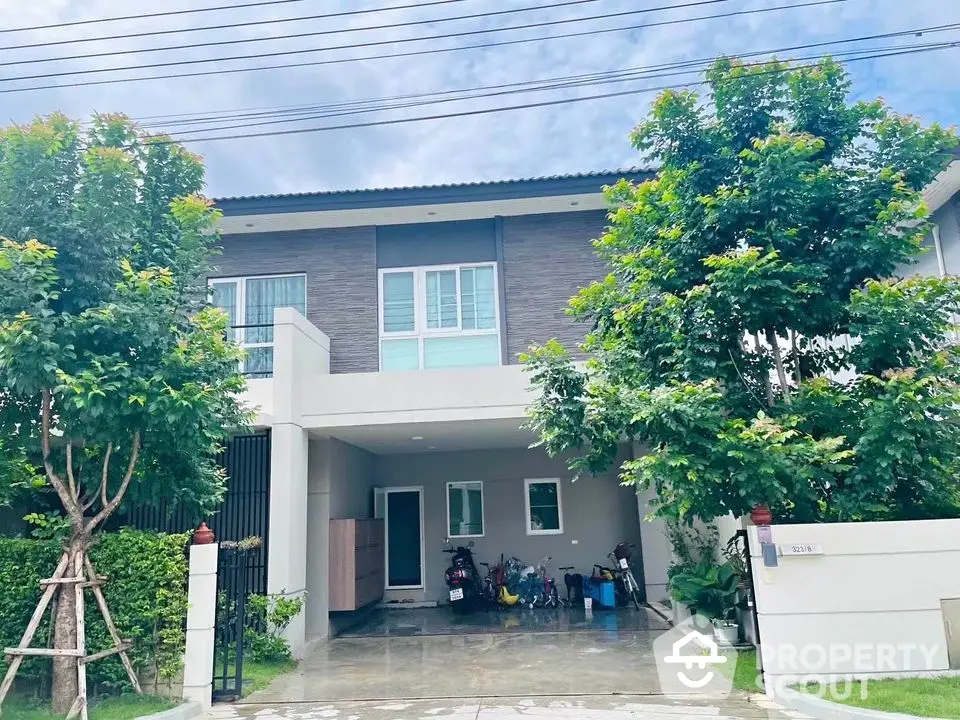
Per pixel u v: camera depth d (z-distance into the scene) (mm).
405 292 10219
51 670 5480
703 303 5852
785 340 6688
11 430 5723
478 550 11555
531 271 10086
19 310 5098
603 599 10453
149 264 5980
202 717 5332
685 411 5348
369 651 7910
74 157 5652
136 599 5570
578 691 5754
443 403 8320
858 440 5523
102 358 5168
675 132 6434
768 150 5883
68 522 5582
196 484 6352
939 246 8828
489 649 7750
